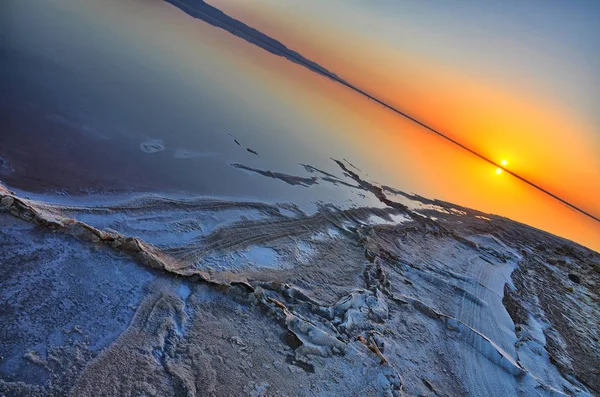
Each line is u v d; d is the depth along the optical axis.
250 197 12.52
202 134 15.29
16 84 11.99
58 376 4.65
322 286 9.45
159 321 6.15
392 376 6.89
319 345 7.00
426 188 24.62
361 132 32.50
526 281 16.11
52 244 6.64
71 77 14.48
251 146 16.55
